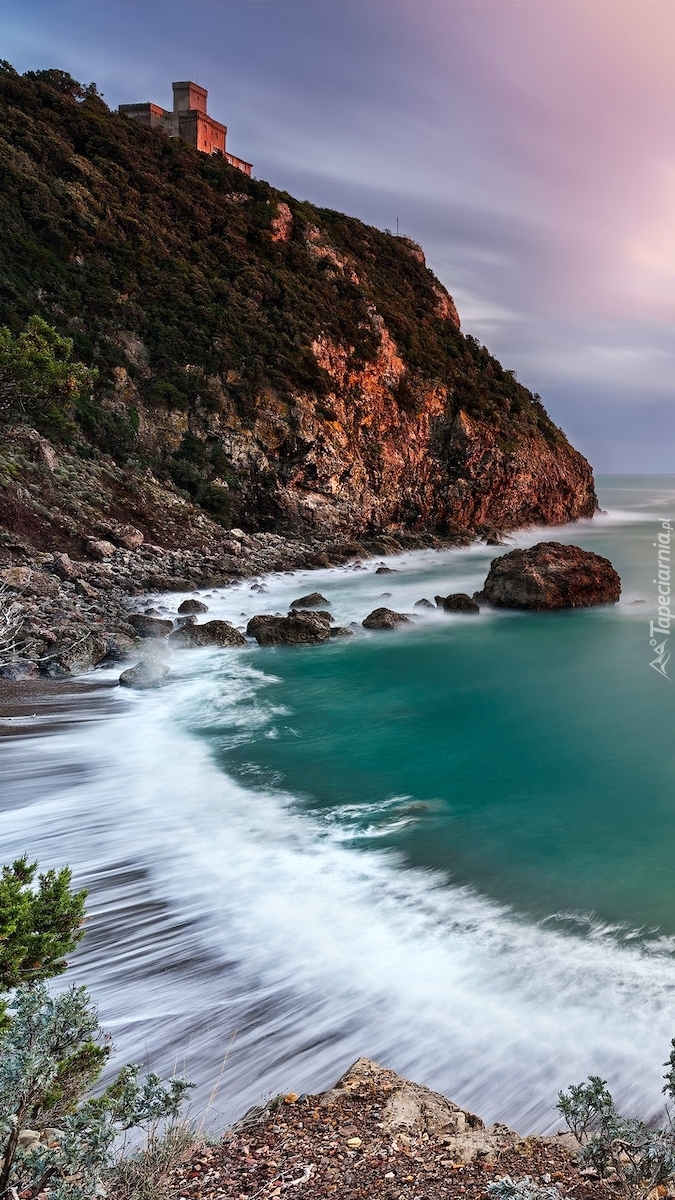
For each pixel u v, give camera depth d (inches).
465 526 2709.2
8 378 1642.5
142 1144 239.6
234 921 411.2
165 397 2046.0
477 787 629.6
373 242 3117.6
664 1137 223.6
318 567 1897.1
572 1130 212.8
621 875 469.4
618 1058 301.0
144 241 2251.5
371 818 561.0
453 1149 217.5
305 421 2198.6
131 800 586.9
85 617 1126.4
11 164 2117.4
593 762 693.3
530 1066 298.8
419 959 374.6
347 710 847.7
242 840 518.3
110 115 2642.7
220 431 2094.0
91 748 704.4
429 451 2605.8
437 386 2645.2
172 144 2667.3
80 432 1875.0
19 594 1112.8
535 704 877.2
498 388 3004.4
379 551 2169.0
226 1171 209.2
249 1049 309.7
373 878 463.8
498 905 431.2
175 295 2219.5
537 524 2962.6
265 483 2150.6
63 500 1598.2
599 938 393.4
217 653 1076.5
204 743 732.7
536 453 2910.9
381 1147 218.8
